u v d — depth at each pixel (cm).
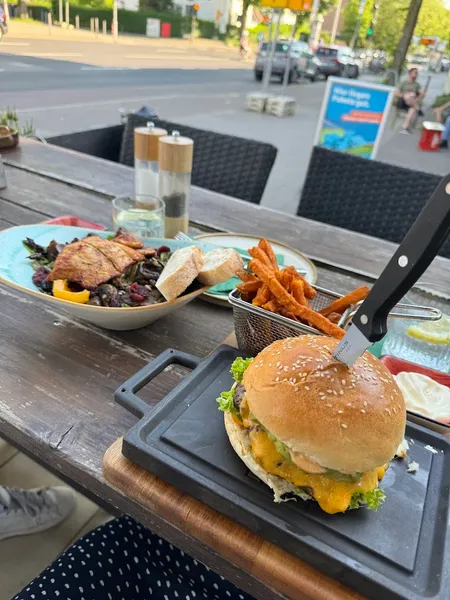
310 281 122
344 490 58
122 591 87
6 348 93
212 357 85
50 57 991
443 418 80
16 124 276
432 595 52
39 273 100
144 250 108
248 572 59
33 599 82
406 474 68
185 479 63
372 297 53
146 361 94
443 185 43
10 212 152
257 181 217
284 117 796
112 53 1299
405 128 758
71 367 90
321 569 56
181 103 790
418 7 754
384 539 58
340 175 205
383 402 59
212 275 100
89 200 169
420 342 101
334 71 1203
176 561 93
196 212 169
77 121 555
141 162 149
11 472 164
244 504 59
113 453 69
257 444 62
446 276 140
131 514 68
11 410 78
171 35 1933
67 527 151
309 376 59
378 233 201
